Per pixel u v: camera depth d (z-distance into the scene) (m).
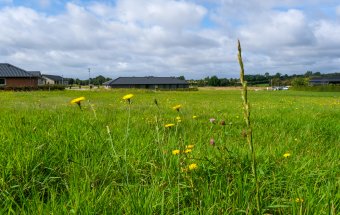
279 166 3.54
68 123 5.83
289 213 2.52
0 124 5.97
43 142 4.18
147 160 3.73
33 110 9.97
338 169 3.52
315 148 4.87
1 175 3.05
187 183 2.88
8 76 62.19
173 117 8.95
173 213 2.45
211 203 2.48
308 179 3.17
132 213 2.35
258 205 1.56
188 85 136.25
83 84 187.88
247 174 3.12
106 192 2.71
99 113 9.57
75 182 2.88
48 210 2.32
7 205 2.48
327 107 15.73
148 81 131.75
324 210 2.36
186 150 3.32
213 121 4.66
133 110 11.76
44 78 146.75
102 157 3.70
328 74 146.00
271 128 6.98
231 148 4.09
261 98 32.97
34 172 3.22
